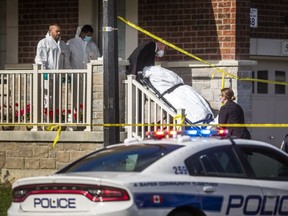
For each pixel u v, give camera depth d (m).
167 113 55.94
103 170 37.03
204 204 35.84
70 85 57.56
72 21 65.31
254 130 65.19
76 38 62.38
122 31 64.56
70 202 35.16
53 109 57.12
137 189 34.34
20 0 66.50
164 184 35.03
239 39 61.34
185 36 62.53
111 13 48.34
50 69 58.91
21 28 66.44
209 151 37.19
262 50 64.56
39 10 66.00
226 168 37.22
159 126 53.22
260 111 65.50
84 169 37.69
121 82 57.44
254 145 38.62
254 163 38.22
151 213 34.47
